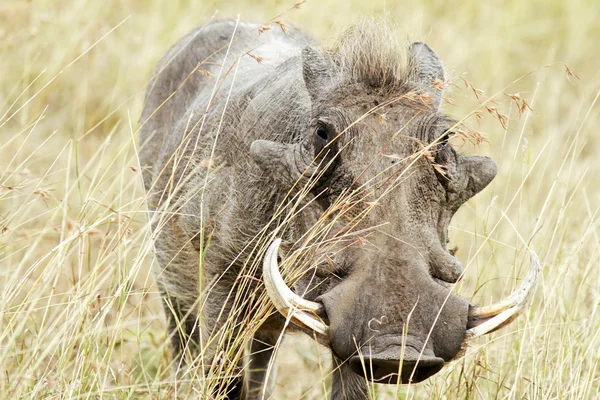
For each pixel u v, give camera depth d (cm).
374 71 761
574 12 2162
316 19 1812
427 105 751
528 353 954
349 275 685
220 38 1097
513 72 2045
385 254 682
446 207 752
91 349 841
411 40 887
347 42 803
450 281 704
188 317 1020
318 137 759
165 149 1037
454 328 673
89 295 830
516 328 998
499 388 898
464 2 2098
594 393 924
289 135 827
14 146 1502
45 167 1489
